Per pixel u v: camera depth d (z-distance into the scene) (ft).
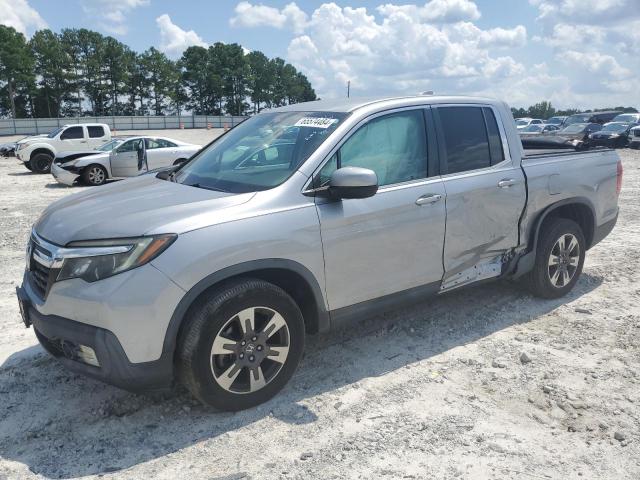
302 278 11.65
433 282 13.89
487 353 13.80
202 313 10.36
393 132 13.30
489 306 16.81
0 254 24.45
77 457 10.00
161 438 10.52
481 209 14.42
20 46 313.94
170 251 10.05
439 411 11.29
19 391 12.23
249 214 10.97
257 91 414.41
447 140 14.17
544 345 14.24
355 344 14.37
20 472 9.59
